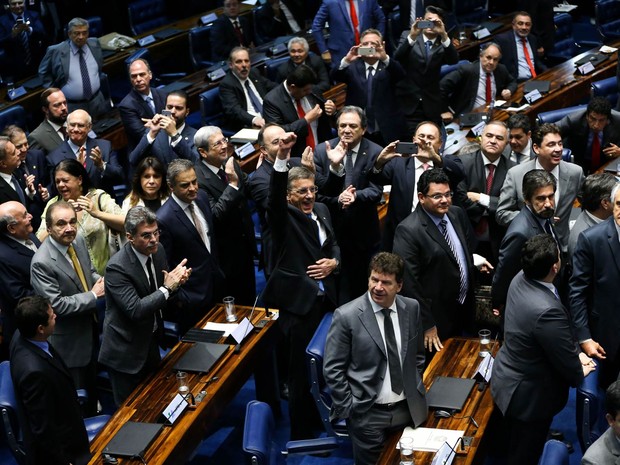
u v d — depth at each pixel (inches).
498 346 231.9
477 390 216.8
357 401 203.2
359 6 432.5
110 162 336.2
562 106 405.4
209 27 467.8
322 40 439.8
